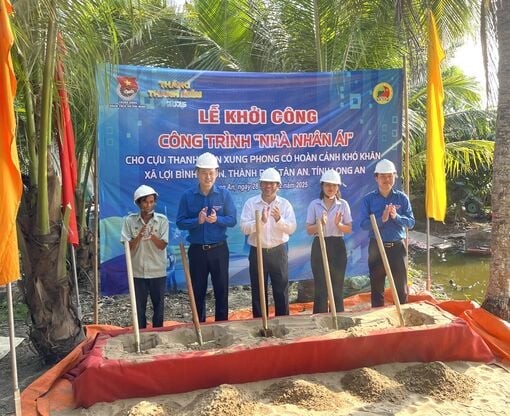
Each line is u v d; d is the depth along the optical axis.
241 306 7.06
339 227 5.25
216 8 7.67
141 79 5.59
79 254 7.93
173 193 5.80
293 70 7.48
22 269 4.85
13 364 3.46
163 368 3.83
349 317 4.79
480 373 4.27
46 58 4.28
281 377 4.08
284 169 6.07
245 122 5.92
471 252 12.25
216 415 3.47
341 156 6.20
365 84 6.18
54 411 3.76
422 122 8.50
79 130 7.07
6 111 3.15
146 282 5.08
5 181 3.16
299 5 7.01
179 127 5.74
